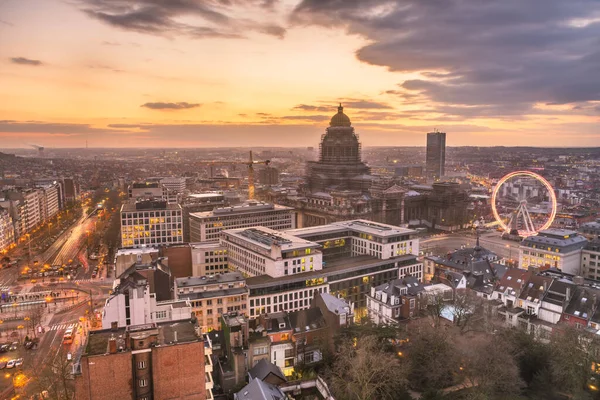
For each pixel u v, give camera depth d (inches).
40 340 7239.2
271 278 7864.2
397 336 5861.2
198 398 4035.4
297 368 5807.1
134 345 3863.2
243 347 5659.5
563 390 4847.4
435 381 5004.9
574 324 5787.4
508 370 4645.7
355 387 4694.9
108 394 3791.8
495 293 7185.0
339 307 6314.0
